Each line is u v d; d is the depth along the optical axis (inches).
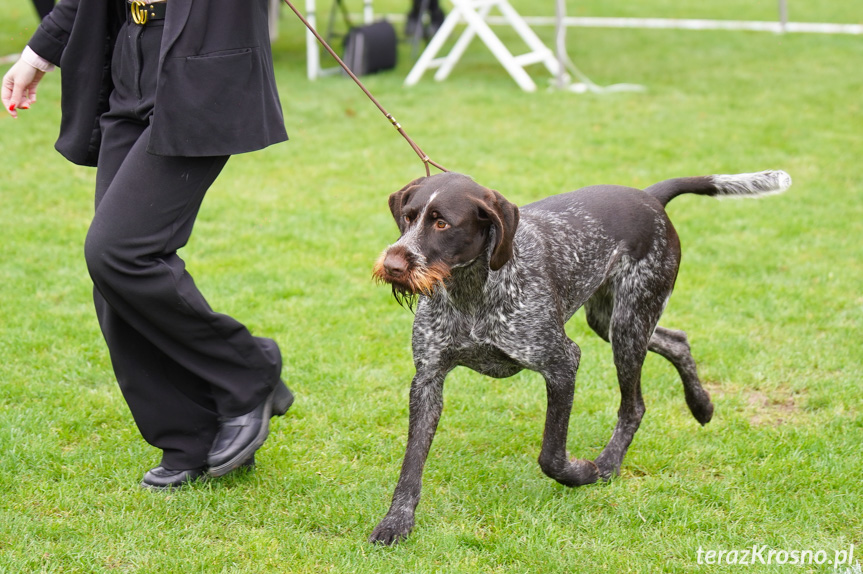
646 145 365.1
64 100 132.5
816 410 172.6
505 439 161.6
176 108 118.6
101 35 128.4
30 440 153.0
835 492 140.5
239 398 135.9
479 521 135.0
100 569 119.8
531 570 122.3
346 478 146.3
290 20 658.2
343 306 221.1
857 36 595.2
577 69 512.4
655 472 151.0
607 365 192.1
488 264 127.8
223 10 120.6
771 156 349.4
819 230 273.6
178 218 125.4
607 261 145.9
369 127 391.2
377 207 294.7
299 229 273.3
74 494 137.6
